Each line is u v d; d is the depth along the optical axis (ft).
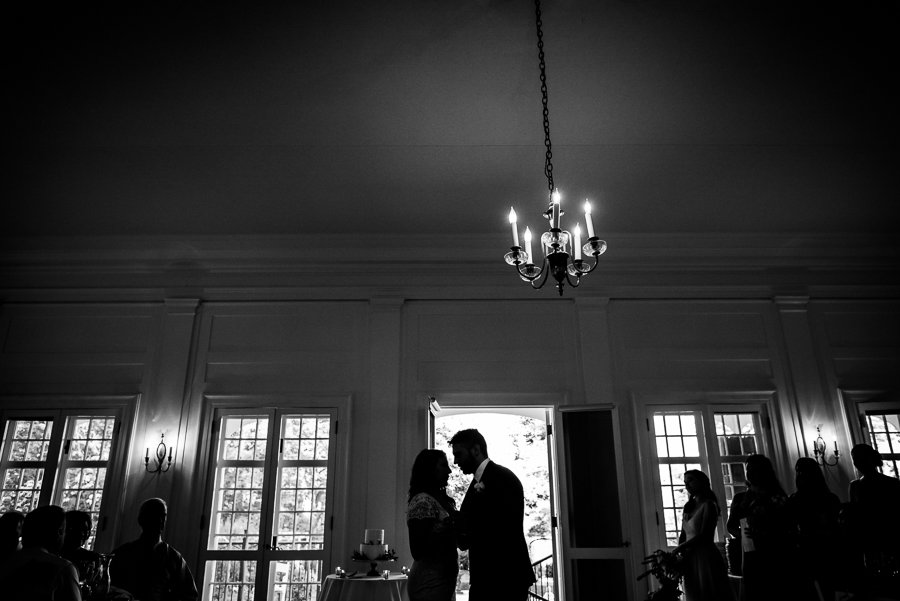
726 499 18.54
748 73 13.87
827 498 11.50
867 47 13.07
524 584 9.27
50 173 17.08
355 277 20.74
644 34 12.84
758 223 19.74
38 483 18.78
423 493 10.65
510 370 19.67
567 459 18.53
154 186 17.74
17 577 8.04
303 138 15.88
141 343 19.98
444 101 14.64
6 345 19.92
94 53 13.10
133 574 11.74
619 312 20.38
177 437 18.92
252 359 19.77
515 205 18.67
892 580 10.19
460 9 12.23
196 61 13.41
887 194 18.42
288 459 18.97
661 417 19.51
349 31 12.71
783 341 20.10
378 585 14.32
